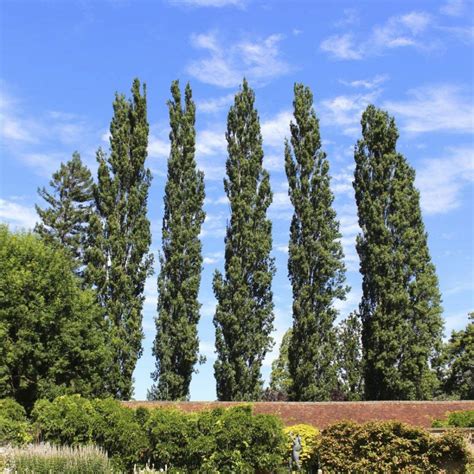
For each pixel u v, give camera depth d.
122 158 41.88
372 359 39.91
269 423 19.62
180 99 42.91
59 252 36.59
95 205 41.69
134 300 39.22
